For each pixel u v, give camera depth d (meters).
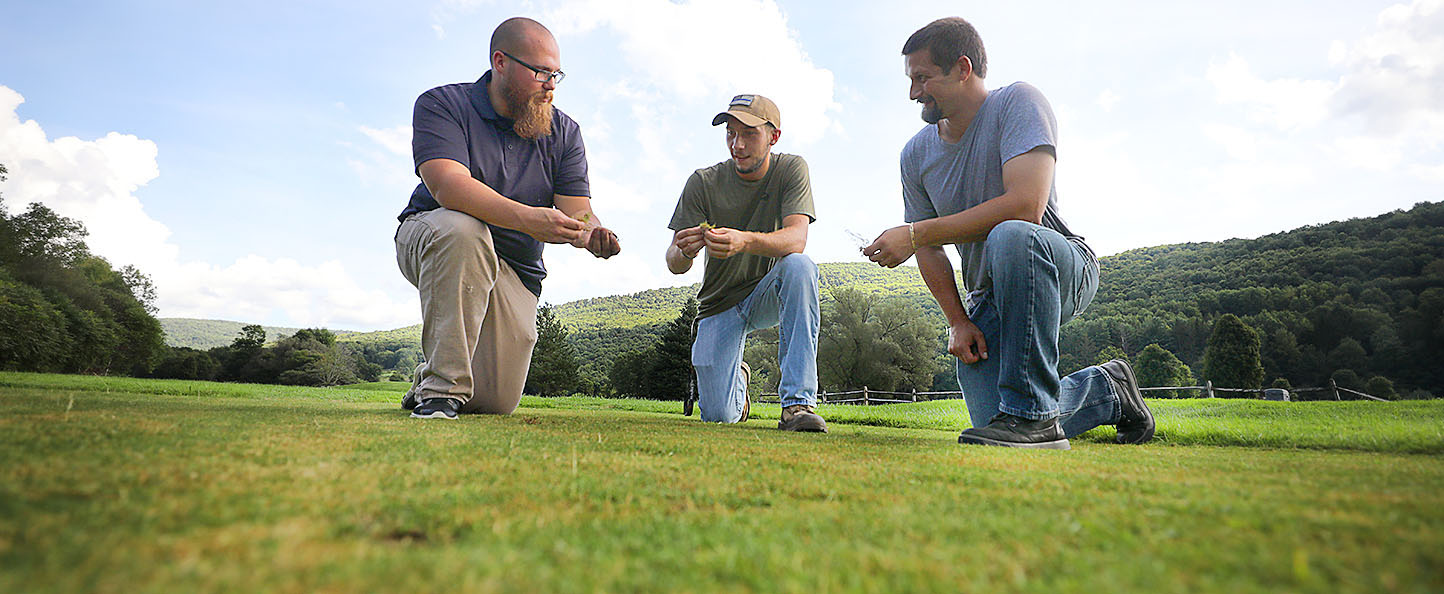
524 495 0.87
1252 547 0.63
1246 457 1.65
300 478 0.91
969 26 2.46
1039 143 2.22
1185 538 0.68
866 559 0.59
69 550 0.52
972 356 2.51
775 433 2.44
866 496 0.94
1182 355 49.03
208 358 47.88
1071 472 1.22
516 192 3.13
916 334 44.34
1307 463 1.47
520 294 3.30
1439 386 40.53
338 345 59.28
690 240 2.96
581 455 1.35
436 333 2.66
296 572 0.49
